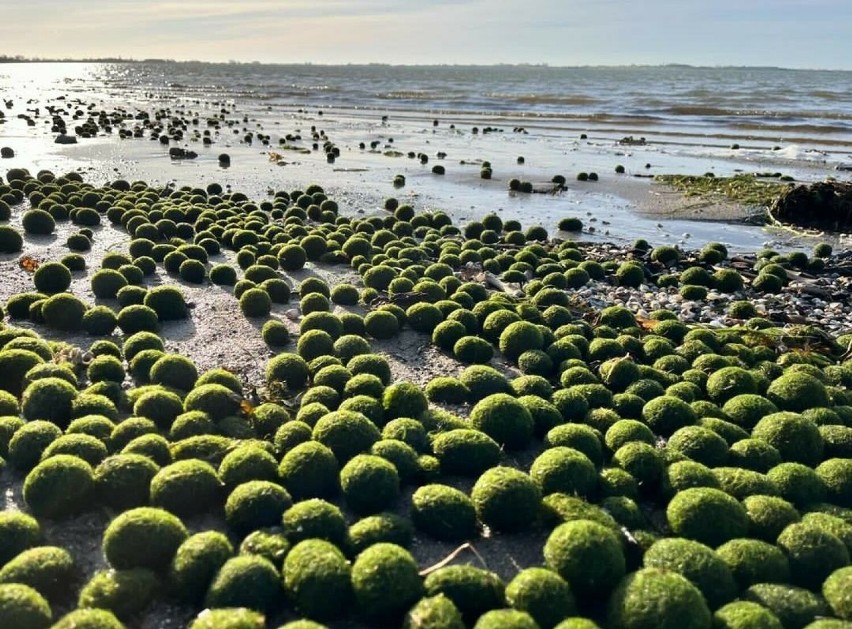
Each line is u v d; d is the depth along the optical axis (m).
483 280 16.77
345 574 6.48
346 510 8.12
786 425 9.34
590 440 9.11
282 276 17.09
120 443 8.70
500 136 54.62
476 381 10.73
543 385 10.77
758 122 62.41
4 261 17.55
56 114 62.44
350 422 8.88
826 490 8.48
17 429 8.89
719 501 7.50
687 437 9.17
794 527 7.24
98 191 25.44
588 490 8.26
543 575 6.36
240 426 9.27
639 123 63.41
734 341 13.19
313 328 12.71
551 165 39.91
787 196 26.91
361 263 18.00
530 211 28.36
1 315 12.88
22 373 10.24
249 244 19.48
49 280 14.69
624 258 20.53
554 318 13.75
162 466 8.37
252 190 29.98
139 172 33.50
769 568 6.83
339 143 48.94
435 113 75.25
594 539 6.64
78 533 7.45
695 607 5.96
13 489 8.19
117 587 6.27
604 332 13.17
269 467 8.19
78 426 8.84
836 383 11.55
